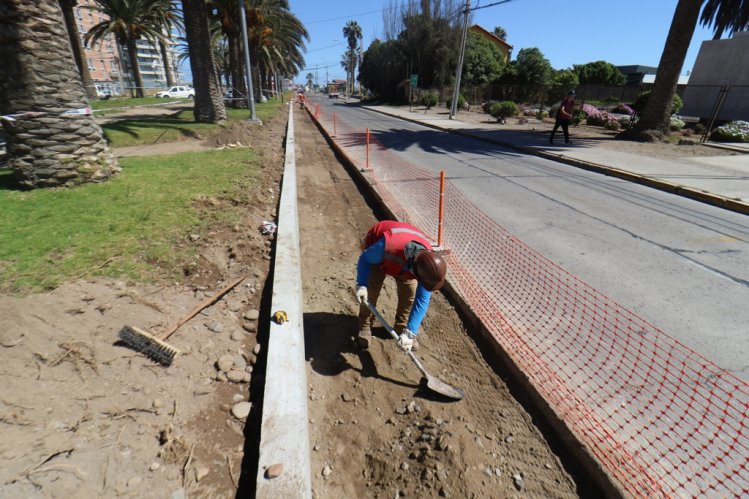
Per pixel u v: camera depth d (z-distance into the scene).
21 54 4.69
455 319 3.77
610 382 2.88
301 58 51.31
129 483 1.93
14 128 4.91
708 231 5.95
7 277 3.12
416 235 2.92
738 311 3.80
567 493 2.21
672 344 3.32
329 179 9.28
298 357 2.80
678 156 11.80
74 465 1.91
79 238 3.95
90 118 5.54
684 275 4.53
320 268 4.80
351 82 89.75
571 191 8.18
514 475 2.29
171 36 42.72
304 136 16.73
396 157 11.97
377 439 2.54
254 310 3.56
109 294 3.17
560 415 2.57
